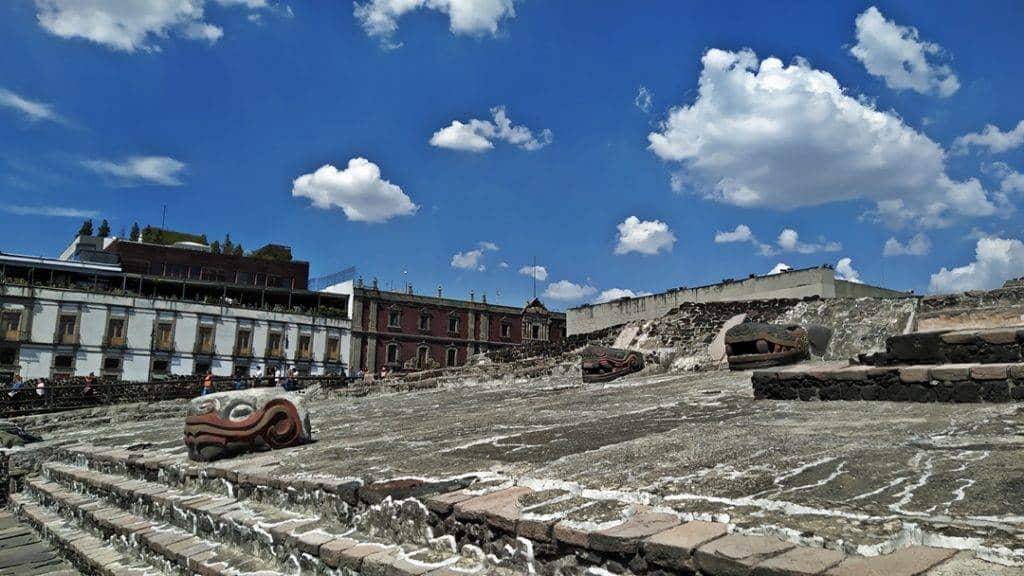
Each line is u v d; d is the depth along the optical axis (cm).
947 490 385
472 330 6153
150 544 687
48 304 4531
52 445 1372
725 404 962
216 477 757
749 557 306
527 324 6462
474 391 2042
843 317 1672
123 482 930
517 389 1883
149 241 6162
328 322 5469
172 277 5297
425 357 5916
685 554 324
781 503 385
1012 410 661
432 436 920
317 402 2289
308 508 603
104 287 4812
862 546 305
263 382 3028
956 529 314
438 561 439
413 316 5900
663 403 1063
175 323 4903
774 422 729
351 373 5525
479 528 435
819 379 886
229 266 5691
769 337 1399
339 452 813
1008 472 412
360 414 1591
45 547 924
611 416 960
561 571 379
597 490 462
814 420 716
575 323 3306
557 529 383
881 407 774
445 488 521
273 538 560
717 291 2683
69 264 4725
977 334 805
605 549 357
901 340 877
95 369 4622
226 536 630
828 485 420
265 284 5812
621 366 1734
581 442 712
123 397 2522
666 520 379
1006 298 1430
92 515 873
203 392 2755
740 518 364
